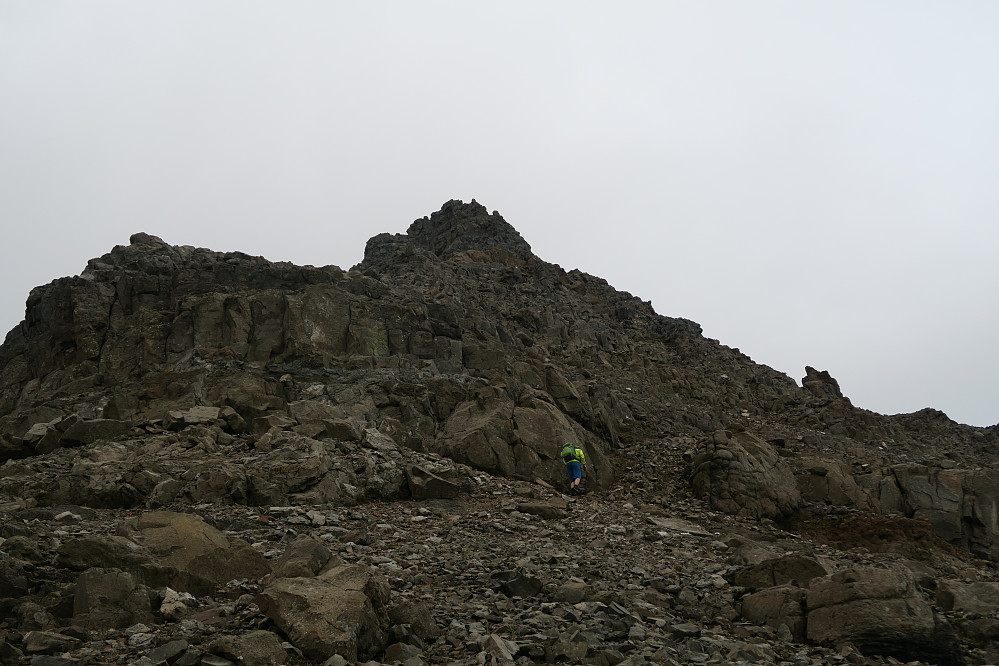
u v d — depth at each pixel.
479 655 9.74
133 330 31.42
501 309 48.91
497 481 25.62
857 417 42.56
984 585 14.82
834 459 32.22
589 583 14.95
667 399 41.31
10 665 8.27
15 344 34.88
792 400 45.91
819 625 12.81
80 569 11.49
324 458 22.42
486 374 33.84
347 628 9.48
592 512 23.61
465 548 17.22
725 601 14.56
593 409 33.50
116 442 23.06
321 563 11.85
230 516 17.83
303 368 30.44
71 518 15.84
